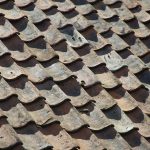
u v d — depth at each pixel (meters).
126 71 6.58
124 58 6.82
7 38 6.32
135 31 7.34
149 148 5.77
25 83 5.78
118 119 5.93
